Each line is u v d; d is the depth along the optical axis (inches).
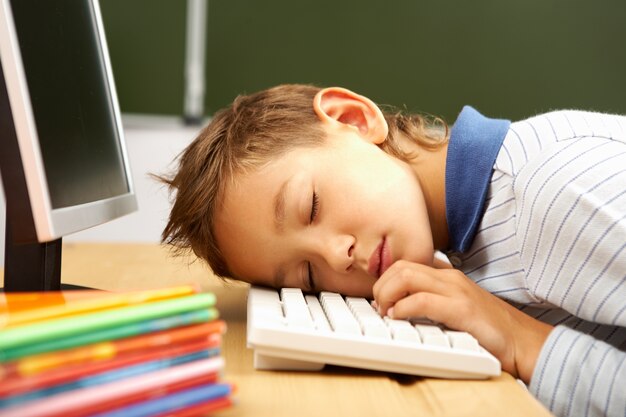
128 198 38.7
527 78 98.5
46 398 14.2
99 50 37.8
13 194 23.1
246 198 33.5
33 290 29.4
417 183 35.9
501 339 27.0
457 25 98.3
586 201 29.1
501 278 35.2
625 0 96.7
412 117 42.7
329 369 24.2
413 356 23.4
